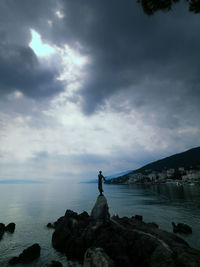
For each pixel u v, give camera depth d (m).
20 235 36.34
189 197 102.31
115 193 158.12
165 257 17.88
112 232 26.75
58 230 32.06
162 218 51.38
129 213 61.19
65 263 23.75
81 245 26.03
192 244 29.69
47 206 80.50
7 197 124.12
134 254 21.33
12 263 23.55
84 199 112.44
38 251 26.59
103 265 16.00
